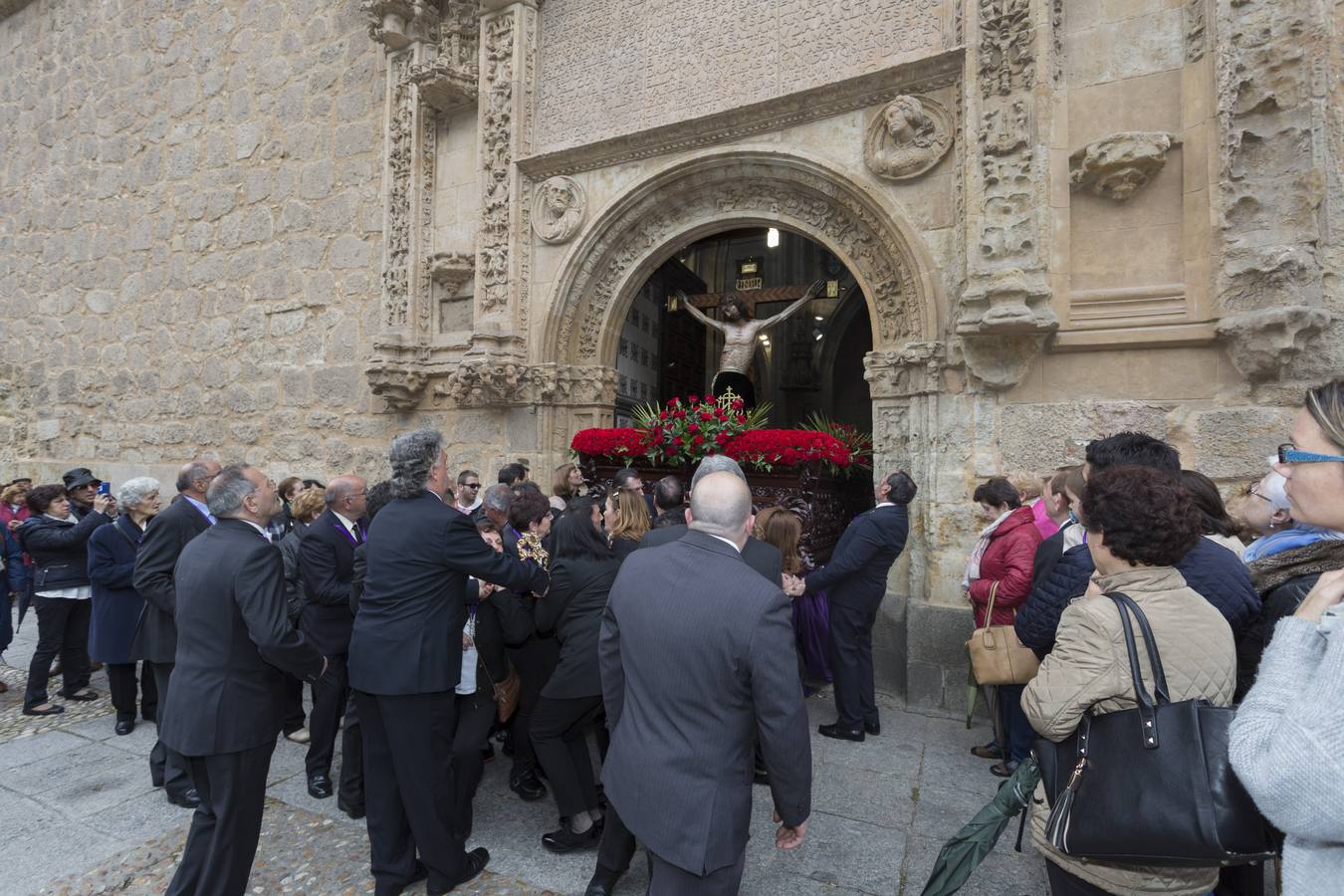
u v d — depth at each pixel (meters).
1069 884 1.65
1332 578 1.28
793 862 2.94
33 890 2.74
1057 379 4.59
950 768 3.90
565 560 3.07
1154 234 4.36
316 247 8.38
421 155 7.52
